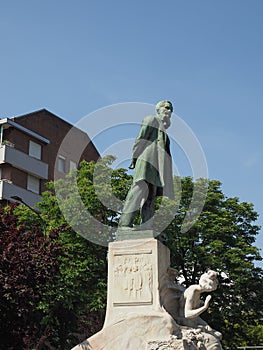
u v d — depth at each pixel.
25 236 20.94
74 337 26.97
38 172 47.97
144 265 12.94
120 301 12.88
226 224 29.39
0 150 45.53
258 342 33.44
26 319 19.94
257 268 29.09
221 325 27.73
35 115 49.03
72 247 24.59
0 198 44.12
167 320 12.33
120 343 12.39
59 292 24.23
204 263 27.75
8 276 18.33
